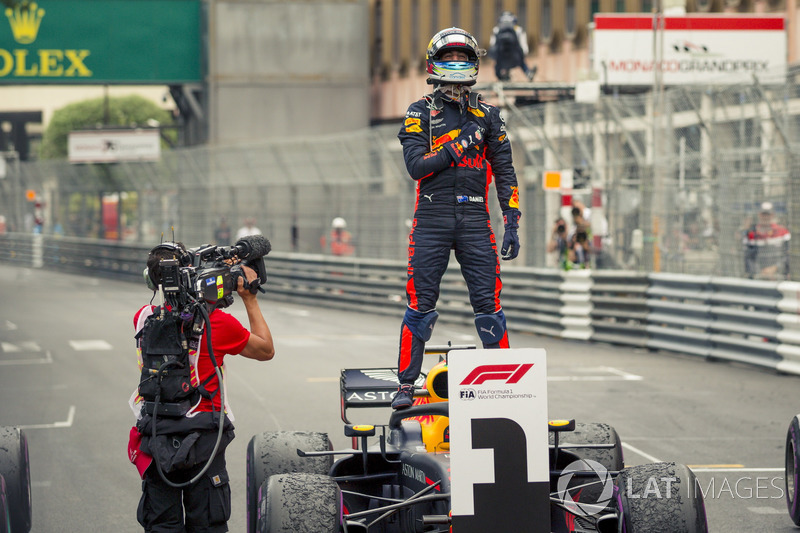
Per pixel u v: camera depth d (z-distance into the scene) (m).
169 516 8.65
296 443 10.68
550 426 9.12
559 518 9.38
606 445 10.20
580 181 33.12
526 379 7.75
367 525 8.82
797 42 43.00
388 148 41.03
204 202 54.25
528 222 35.38
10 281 61.56
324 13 65.31
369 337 32.81
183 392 8.47
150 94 134.00
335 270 44.19
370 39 69.75
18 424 18.94
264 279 9.14
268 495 8.33
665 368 25.80
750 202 27.36
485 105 9.29
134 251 60.72
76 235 71.06
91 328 35.53
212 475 8.67
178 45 64.06
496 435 7.71
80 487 14.32
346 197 44.38
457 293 36.66
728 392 22.02
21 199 79.94
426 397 9.39
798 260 24.70
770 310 25.19
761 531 12.02
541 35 57.56
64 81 62.56
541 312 33.19
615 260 33.12
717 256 29.27
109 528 12.33
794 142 25.03
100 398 21.75
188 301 8.59
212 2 64.06
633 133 34.44
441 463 8.65
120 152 67.69
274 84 64.94
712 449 16.38
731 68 40.81
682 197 29.98
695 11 48.69
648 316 29.31
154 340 8.48
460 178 9.05
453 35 9.05
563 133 34.47
